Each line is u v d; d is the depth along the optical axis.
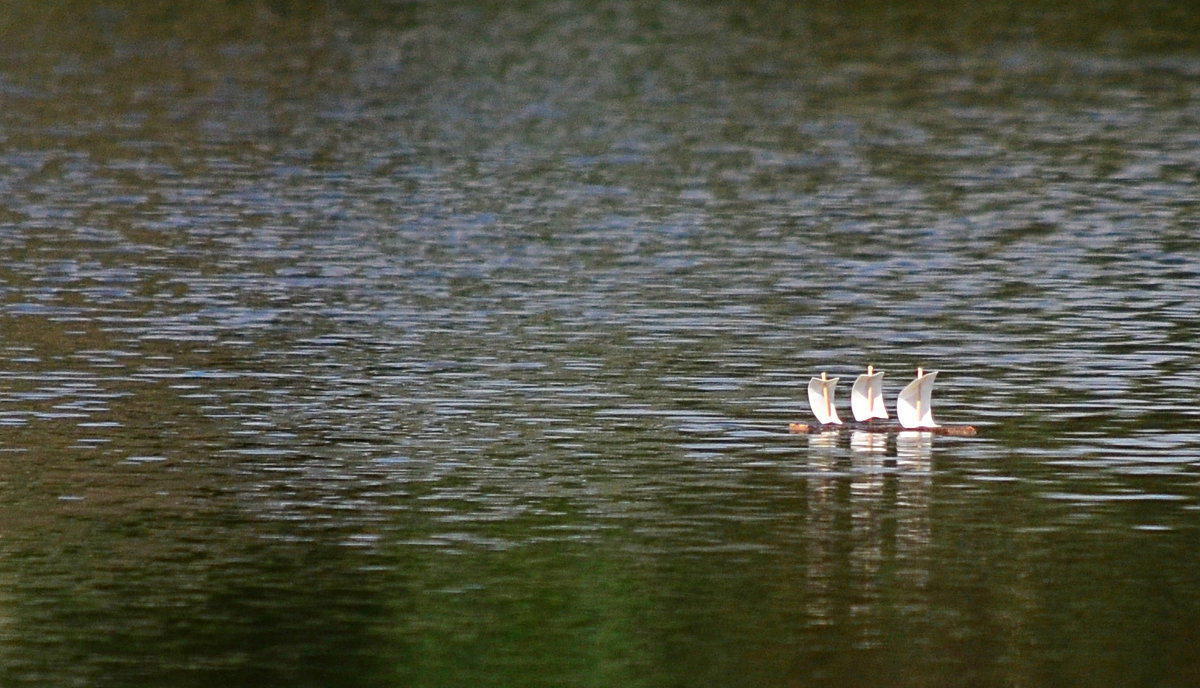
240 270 35.47
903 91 61.47
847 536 20.73
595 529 21.00
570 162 48.97
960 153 50.25
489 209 42.41
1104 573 19.64
